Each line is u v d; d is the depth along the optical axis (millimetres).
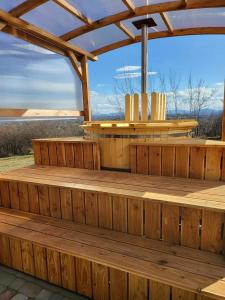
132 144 2277
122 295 1535
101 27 3021
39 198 2176
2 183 2365
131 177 2170
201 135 5535
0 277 1881
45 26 2912
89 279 1630
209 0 2385
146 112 2914
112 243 1643
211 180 2006
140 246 1594
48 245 1641
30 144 3547
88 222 1958
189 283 1219
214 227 1467
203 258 1439
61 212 2084
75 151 2625
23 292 1710
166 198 1580
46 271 1802
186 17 3027
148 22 3037
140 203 1681
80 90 3865
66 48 3385
